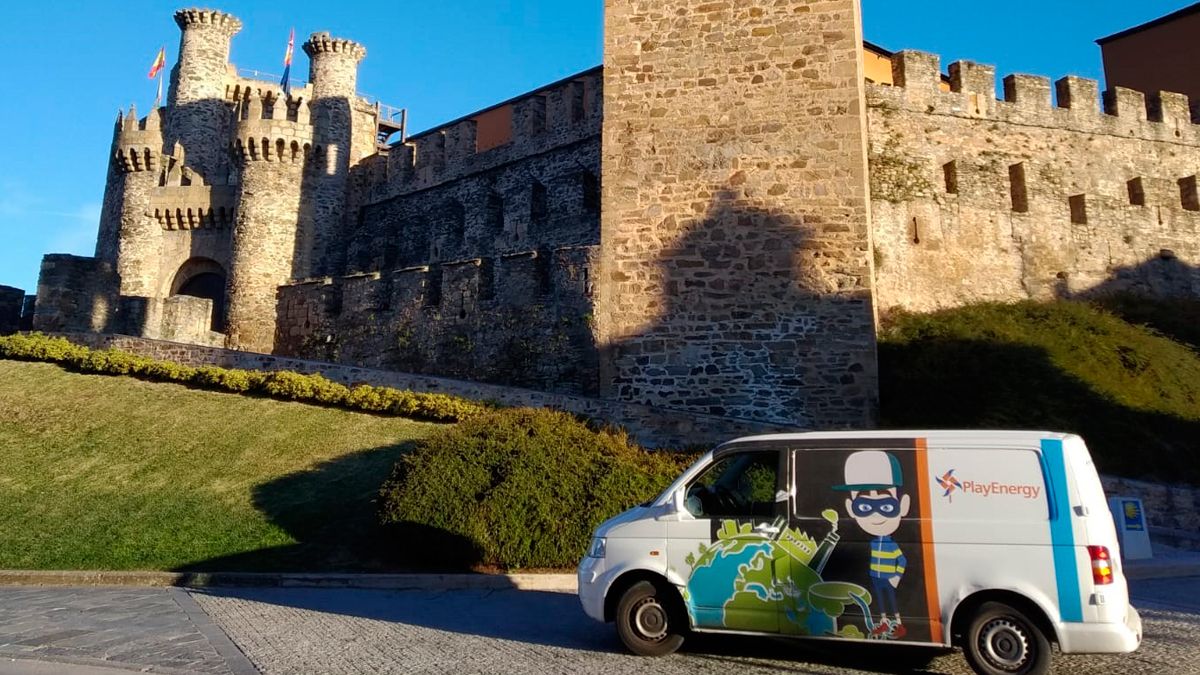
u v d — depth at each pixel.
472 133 35.34
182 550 11.99
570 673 6.24
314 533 12.45
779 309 14.84
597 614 7.11
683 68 16.02
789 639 7.54
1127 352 20.41
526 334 21.25
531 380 20.81
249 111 37.75
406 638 7.49
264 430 17.14
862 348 14.38
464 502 11.30
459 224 34.72
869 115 24.08
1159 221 26.53
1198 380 20.02
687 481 7.23
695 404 14.93
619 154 16.06
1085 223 25.55
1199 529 15.29
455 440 11.98
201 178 41.91
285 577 10.79
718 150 15.59
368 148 42.47
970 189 24.41
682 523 7.05
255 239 36.88
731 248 15.24
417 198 36.94
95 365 21.09
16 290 32.84
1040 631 6.00
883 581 6.37
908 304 22.58
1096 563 5.93
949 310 22.61
